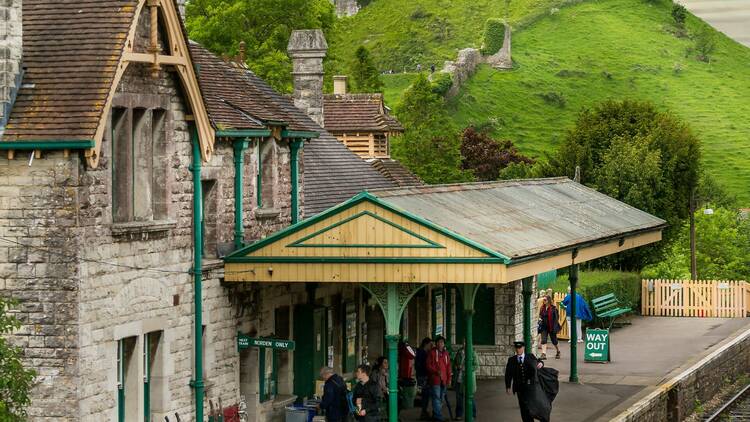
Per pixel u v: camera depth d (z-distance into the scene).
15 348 19.08
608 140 62.19
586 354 38.22
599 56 144.62
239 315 26.12
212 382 24.91
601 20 155.25
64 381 20.56
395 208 24.42
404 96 77.12
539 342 39.53
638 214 38.66
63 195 20.50
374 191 25.28
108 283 21.44
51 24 21.75
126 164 22.16
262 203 28.19
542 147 116.44
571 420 28.69
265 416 27.20
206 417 24.77
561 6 156.62
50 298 20.58
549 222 30.97
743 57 155.25
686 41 155.38
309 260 24.94
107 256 21.41
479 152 84.44
